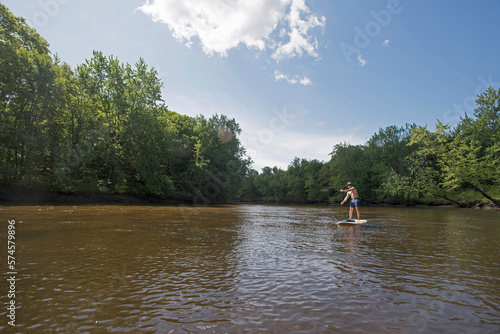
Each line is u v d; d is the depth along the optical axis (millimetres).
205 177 42188
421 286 3795
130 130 32094
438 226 11680
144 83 35156
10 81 23625
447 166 33062
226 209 25922
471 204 35000
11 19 27234
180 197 41781
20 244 6145
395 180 40875
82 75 29953
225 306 3031
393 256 5602
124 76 33500
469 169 29953
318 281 3945
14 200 24062
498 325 2668
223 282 3852
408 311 2967
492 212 24047
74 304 3041
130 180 35250
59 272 4188
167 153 37438
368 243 7117
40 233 7625
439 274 4359
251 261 5070
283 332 2445
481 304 3189
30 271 4211
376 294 3467
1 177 23438
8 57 23281
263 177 89188
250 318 2730
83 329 2467
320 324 2615
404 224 12414
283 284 3799
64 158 26953
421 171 37594
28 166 25109
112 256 5250
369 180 54969
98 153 31859
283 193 86750
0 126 22672
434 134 33344
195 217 14672
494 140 31969
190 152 42688
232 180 50406
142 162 33406
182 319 2697
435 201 41000
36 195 25578
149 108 35188
